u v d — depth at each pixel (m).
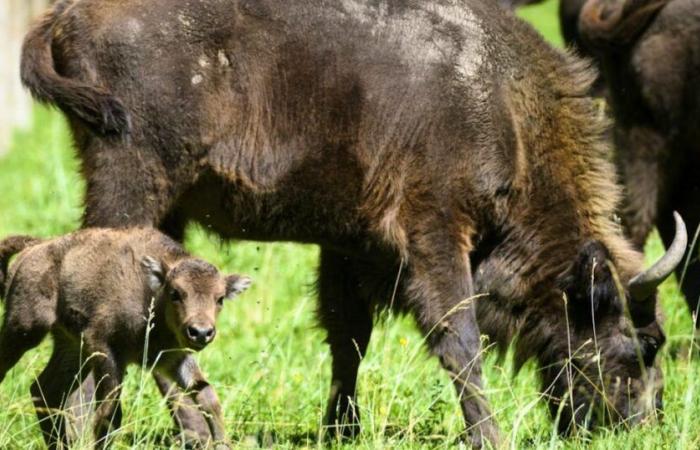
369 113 29.09
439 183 29.20
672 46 38.22
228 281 25.77
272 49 28.80
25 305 26.48
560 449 26.88
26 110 104.00
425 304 29.22
